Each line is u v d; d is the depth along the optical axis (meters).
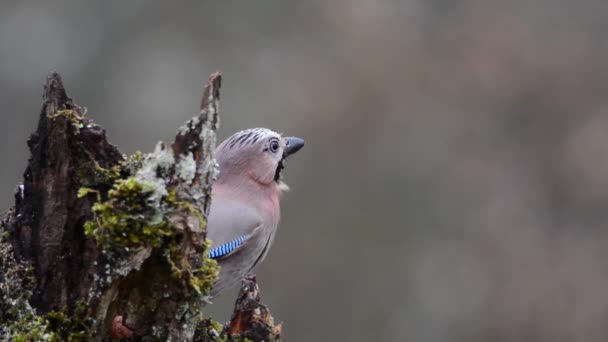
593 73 18.08
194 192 4.45
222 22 18.02
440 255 15.91
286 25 18.14
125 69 17.47
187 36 17.89
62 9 17.77
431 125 17.09
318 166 16.31
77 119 4.64
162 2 17.95
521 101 17.91
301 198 15.95
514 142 17.62
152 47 17.64
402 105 17.14
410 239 16.03
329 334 14.95
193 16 18.00
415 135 16.94
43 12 17.70
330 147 16.50
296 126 16.61
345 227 15.84
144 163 4.42
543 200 17.17
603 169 17.08
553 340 15.32
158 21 17.92
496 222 16.48
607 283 15.64
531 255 16.05
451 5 18.69
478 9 18.47
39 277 4.55
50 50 17.50
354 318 15.19
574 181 17.19
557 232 16.78
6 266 4.54
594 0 19.16
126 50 17.66
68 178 4.60
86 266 4.50
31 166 4.64
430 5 18.64
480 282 15.77
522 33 18.19
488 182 16.92
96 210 4.36
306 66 17.41
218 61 17.66
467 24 18.27
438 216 16.36
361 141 16.72
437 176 16.67
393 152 16.67
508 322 15.45
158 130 16.80
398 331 15.17
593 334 15.22
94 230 4.34
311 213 15.87
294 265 15.31
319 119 16.67
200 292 4.54
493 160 17.17
